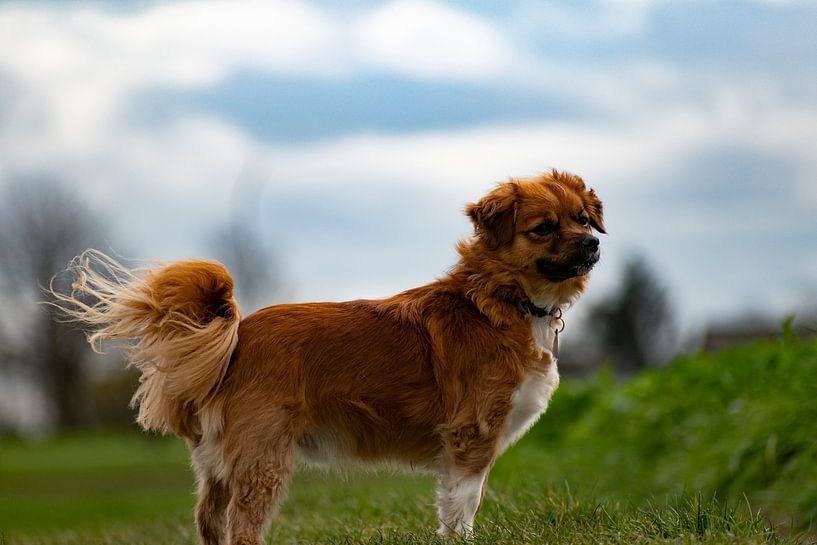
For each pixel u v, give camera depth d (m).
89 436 56.44
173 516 16.25
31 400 62.09
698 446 15.64
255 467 8.61
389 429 9.28
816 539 10.64
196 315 8.92
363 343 9.18
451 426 9.30
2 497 31.45
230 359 8.91
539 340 9.72
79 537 14.46
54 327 58.75
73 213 62.78
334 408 9.06
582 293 10.09
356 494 14.65
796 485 12.29
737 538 8.16
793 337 15.95
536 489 12.12
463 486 9.23
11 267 60.94
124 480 36.97
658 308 95.31
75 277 9.20
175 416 9.02
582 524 9.33
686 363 19.61
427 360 9.31
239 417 8.73
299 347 8.98
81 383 59.59
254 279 54.69
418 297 9.71
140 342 8.95
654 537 8.46
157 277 8.99
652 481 16.05
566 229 9.80
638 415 19.16
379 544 9.18
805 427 13.23
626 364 93.88
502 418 9.36
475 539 8.72
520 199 9.91
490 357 9.38
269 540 11.00
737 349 18.31
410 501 12.43
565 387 24.25
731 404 15.85
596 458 18.77
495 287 9.66
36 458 47.34
